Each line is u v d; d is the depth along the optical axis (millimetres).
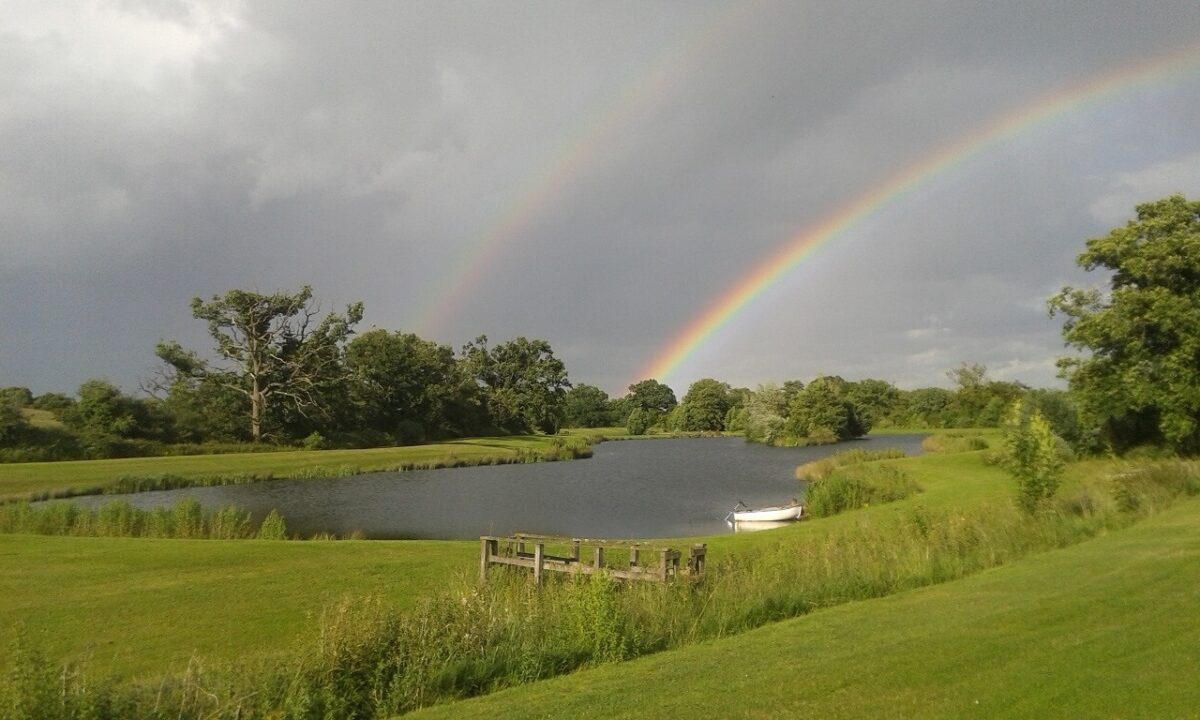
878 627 11133
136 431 83062
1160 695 7293
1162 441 42562
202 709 8609
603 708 8266
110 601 15016
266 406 96688
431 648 10203
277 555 20031
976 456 48750
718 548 20688
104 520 28766
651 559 18438
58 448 71688
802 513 36062
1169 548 15680
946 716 7102
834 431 110562
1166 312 38906
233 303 95000
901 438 115688
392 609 11625
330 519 40188
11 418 70438
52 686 8234
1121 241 41656
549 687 9406
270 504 46500
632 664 10320
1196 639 9016
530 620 11586
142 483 53562
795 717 7371
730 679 8914
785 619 12867
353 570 17922
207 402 95188
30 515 28703
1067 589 12555
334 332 102625
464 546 22094
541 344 157500
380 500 48438
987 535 18469
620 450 108688
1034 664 8414
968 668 8445
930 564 15750
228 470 63156
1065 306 43875
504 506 45156
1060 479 22594
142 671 11102
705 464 77125
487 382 153125
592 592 11523
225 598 15273
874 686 8070
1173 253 40188
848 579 14688
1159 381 40406
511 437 136125
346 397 106062
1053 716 6980
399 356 117938
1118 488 23703
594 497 49406
